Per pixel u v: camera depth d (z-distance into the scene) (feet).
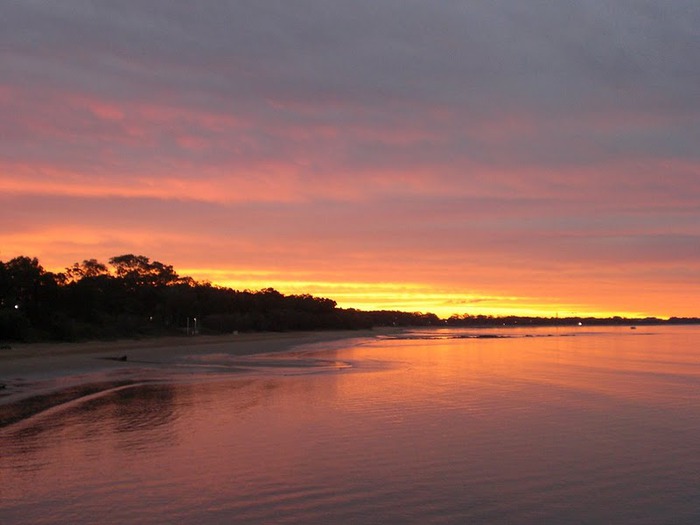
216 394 106.22
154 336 345.72
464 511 46.62
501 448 65.72
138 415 84.33
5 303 267.39
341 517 45.14
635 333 654.53
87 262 424.46
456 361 193.57
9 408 89.92
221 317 453.99
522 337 478.59
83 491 50.34
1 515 44.86
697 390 116.16
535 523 44.24
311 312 604.49
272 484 52.54
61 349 213.25
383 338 439.22
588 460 61.05
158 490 50.72
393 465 58.65
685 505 48.21
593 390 115.03
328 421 80.18
